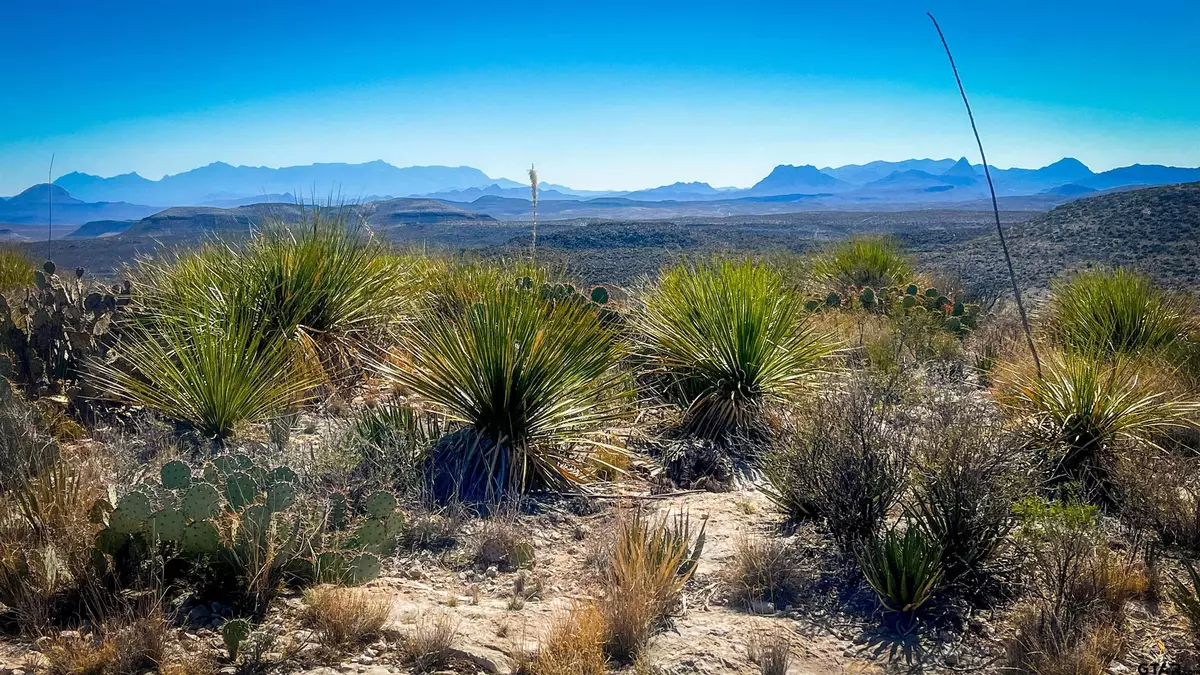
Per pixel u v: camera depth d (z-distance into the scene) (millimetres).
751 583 4289
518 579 4277
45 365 6402
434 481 5402
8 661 3150
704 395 6992
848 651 3742
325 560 4008
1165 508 4891
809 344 7742
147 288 7832
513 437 5707
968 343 10352
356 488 4984
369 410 6137
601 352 6574
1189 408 6066
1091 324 9664
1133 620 3969
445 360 6020
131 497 3670
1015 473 4805
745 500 5680
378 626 3598
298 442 5863
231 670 3213
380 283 8492
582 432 6051
